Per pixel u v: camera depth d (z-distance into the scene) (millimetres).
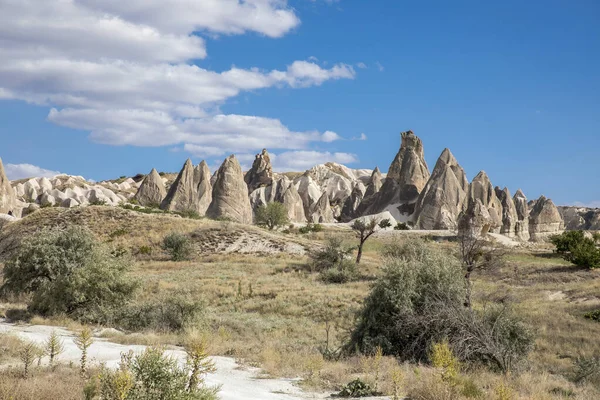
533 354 24516
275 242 63781
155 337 20125
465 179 152125
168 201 145500
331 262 51875
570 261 53219
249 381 13148
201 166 160125
